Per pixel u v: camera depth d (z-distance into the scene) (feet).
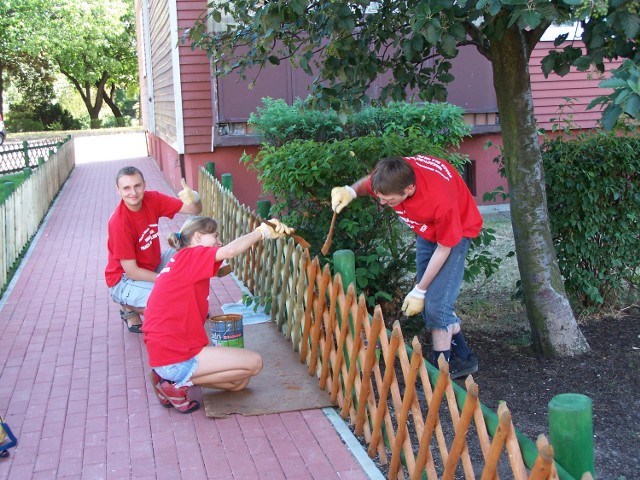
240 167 38.09
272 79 36.29
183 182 19.30
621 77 8.35
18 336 19.79
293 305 17.52
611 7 10.21
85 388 15.96
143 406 14.88
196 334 14.30
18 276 27.30
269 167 18.43
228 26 19.35
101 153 94.68
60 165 57.52
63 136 124.98
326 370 14.85
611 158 19.56
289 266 18.12
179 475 12.03
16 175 65.51
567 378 16.58
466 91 38.22
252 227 22.88
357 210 17.85
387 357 11.82
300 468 12.14
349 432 13.34
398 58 19.12
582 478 6.88
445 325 14.74
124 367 17.17
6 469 12.45
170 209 18.90
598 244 20.88
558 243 20.79
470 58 37.93
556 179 19.81
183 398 14.33
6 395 15.66
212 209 32.01
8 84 152.35
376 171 13.15
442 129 29.12
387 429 12.13
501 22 14.07
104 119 171.22
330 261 17.89
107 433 13.70
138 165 74.23
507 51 17.11
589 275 20.67
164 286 14.03
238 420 13.98
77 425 14.10
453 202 13.41
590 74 14.26
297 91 36.47
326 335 14.74
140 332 19.67
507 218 37.83
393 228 18.69
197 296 14.20
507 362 17.80
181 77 36.83
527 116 17.49
